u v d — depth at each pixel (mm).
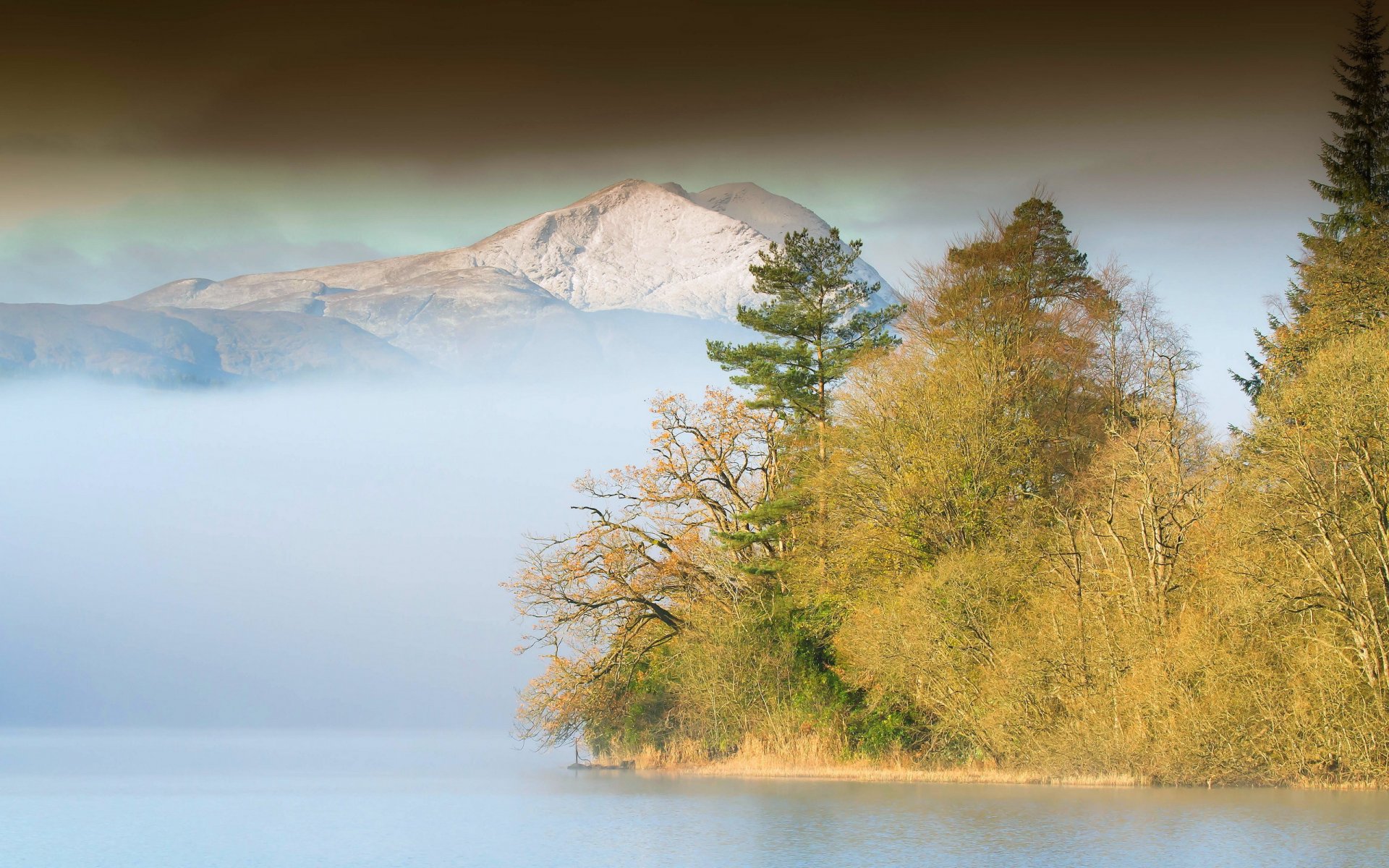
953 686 53844
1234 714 44875
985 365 66375
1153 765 47219
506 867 33625
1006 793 46625
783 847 35125
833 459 67375
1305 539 45969
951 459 61281
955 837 35719
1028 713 50812
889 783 54688
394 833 42406
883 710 60906
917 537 61031
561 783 65375
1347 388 45344
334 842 40125
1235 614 45594
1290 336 70375
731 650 65750
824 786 54031
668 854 34938
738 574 70312
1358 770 43719
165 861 36375
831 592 65312
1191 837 33938
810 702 64562
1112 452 58812
